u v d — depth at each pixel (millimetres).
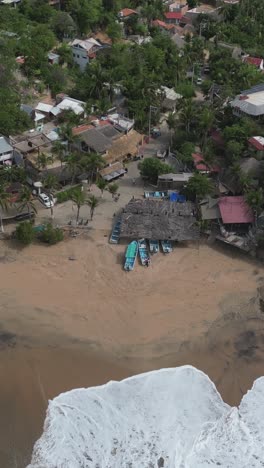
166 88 141875
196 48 157375
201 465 61844
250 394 70938
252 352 77688
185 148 115875
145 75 138875
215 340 79188
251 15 189375
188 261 92375
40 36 154000
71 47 154000
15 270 89438
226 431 65438
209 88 139125
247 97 125000
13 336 78562
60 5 182125
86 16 169125
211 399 69812
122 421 66125
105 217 101250
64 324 80750
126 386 70875
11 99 126562
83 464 61781
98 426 65500
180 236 94062
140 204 100125
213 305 84562
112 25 169500
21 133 118750
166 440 64125
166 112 136500
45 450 63625
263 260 92250
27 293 85438
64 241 95562
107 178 109812
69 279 88438
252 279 89188
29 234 92375
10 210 97250
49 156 107625
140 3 194125
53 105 130625
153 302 84750
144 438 64250
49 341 78125
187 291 86812
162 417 66812
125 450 62969
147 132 128500
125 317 82188
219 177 109000
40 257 92188
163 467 61531
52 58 149000
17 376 73000
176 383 71562
